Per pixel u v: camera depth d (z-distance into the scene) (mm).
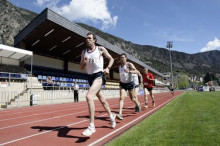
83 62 3938
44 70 24047
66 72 27609
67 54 26203
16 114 7863
